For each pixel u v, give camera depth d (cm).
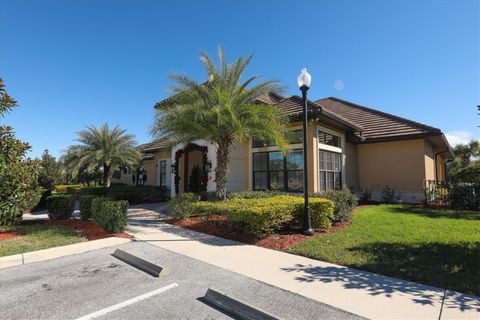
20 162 888
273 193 1219
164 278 474
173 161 1623
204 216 959
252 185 1413
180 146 1576
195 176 1658
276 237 748
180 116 981
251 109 980
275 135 1016
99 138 2031
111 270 514
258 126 1001
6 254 603
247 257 592
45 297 397
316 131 1259
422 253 583
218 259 579
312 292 411
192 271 507
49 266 536
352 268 516
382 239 701
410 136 1480
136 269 520
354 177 1638
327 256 576
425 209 1220
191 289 427
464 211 1158
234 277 476
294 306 367
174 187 1592
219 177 1089
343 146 1523
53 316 343
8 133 882
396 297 391
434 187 1373
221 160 1095
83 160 1992
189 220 1010
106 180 2138
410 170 1519
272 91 1072
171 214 1126
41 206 1492
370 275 478
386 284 438
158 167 2203
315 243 679
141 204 1705
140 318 339
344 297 393
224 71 1075
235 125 941
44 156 2667
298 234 777
